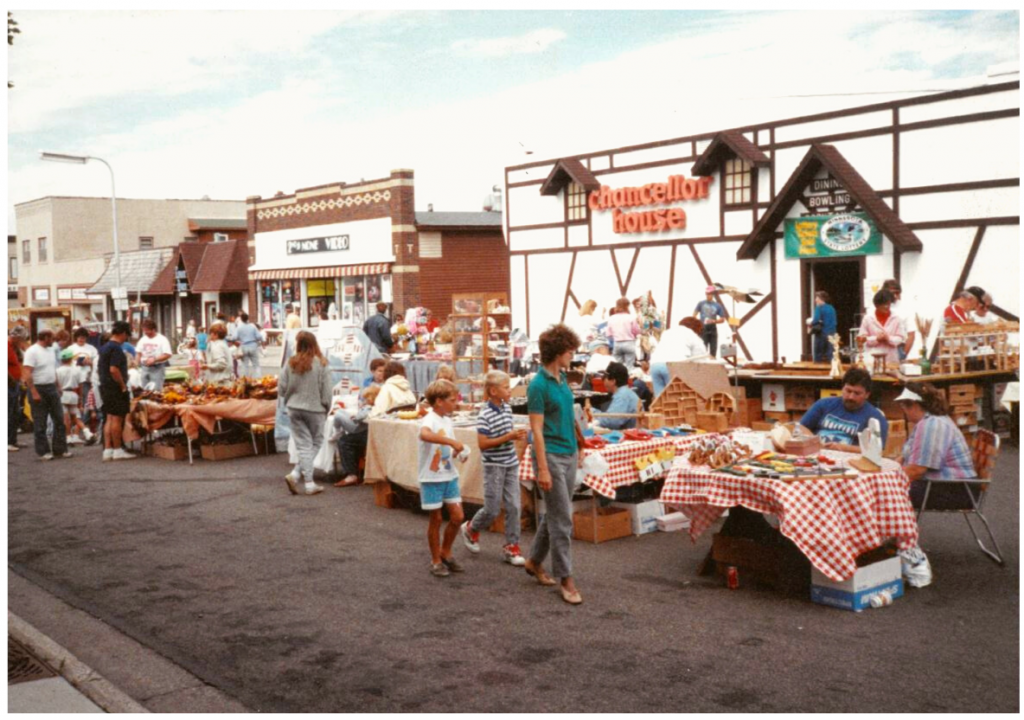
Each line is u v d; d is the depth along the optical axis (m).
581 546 8.21
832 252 17.31
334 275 34.84
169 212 59.62
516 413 11.50
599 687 5.23
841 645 5.73
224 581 7.49
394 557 8.02
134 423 13.69
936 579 6.98
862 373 7.93
